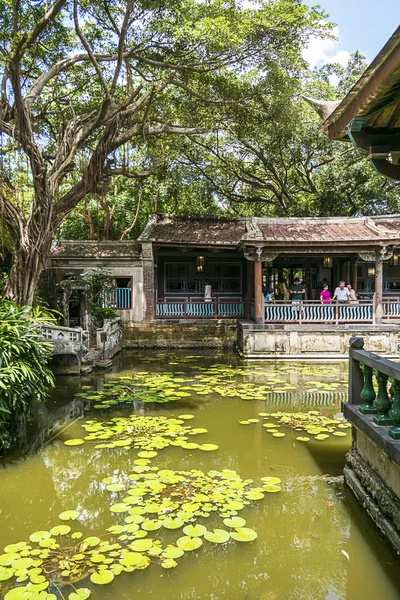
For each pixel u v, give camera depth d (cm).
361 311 1245
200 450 532
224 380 916
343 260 1602
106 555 322
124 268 1453
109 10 914
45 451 538
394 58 257
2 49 758
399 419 345
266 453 526
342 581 306
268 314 1245
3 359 525
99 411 702
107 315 1296
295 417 659
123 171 1135
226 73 1088
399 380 329
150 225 1546
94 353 1041
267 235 1316
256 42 969
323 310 1244
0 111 828
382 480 370
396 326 1207
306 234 1338
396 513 338
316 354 1208
